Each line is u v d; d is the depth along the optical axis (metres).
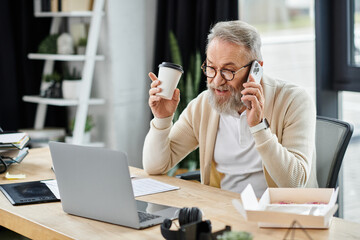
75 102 4.19
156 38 4.41
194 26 4.23
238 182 2.36
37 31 4.62
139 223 1.67
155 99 2.18
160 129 2.34
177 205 1.91
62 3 4.23
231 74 2.12
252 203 1.67
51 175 2.37
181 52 4.21
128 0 4.41
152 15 4.58
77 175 1.76
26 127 4.66
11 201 1.97
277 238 1.55
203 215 1.78
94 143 4.40
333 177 2.30
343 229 1.60
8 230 2.45
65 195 1.83
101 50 4.41
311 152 2.19
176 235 1.47
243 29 2.14
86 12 4.17
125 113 4.48
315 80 3.43
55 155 1.80
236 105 2.19
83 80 4.21
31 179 2.31
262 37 3.92
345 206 3.57
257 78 2.14
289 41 3.74
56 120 4.81
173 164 2.45
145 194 2.05
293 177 2.06
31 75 4.62
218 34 2.14
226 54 2.11
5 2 4.42
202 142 2.44
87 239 1.59
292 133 2.22
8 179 2.32
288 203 1.78
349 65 3.34
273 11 3.81
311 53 3.60
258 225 1.65
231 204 1.91
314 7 3.35
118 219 1.70
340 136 2.32
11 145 2.51
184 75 4.23
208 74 2.19
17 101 4.59
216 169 2.44
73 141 4.23
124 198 1.66
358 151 3.44
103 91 4.45
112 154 1.64
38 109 4.55
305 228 1.61
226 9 3.82
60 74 4.66
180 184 2.21
